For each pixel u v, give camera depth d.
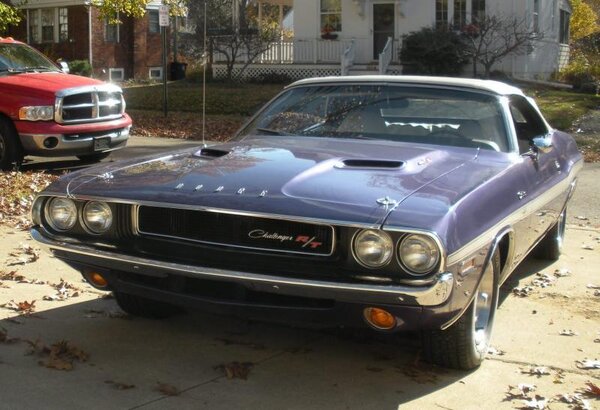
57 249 4.24
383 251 3.52
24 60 11.59
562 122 17.39
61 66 12.23
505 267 4.66
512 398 3.96
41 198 4.36
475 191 4.00
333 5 25.39
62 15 32.69
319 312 3.76
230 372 4.17
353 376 4.21
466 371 4.30
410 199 3.71
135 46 33.75
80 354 4.35
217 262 3.83
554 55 27.50
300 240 3.67
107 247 4.12
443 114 5.12
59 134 10.47
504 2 23.53
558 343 4.82
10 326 4.83
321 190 3.83
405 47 23.64
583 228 8.36
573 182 6.56
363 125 5.14
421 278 3.49
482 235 3.86
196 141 15.80
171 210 3.93
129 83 29.75
